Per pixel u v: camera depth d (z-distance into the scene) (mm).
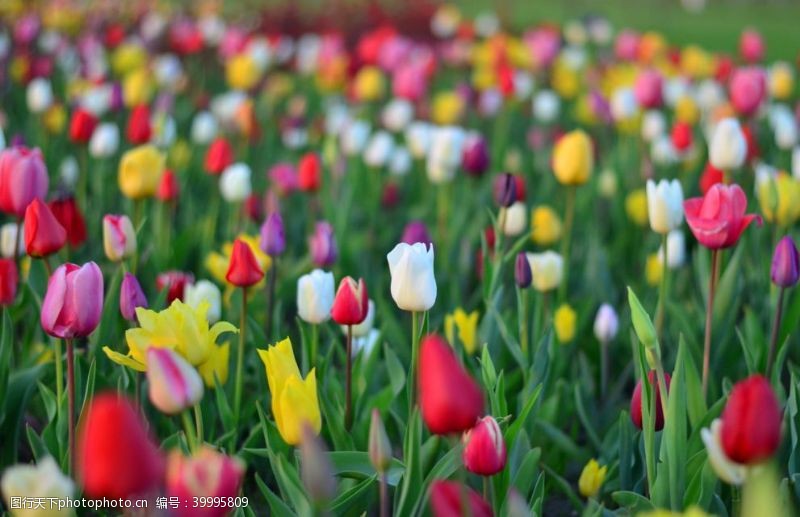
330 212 6500
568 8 26984
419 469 2986
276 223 4488
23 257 5070
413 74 9320
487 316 4449
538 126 10453
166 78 10797
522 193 5332
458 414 2258
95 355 4121
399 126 9156
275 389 2990
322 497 2277
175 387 2676
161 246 5613
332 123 9203
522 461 3432
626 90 8594
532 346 4500
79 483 3348
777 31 22641
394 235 7117
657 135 8031
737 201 3658
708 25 23891
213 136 9172
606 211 7594
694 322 4848
